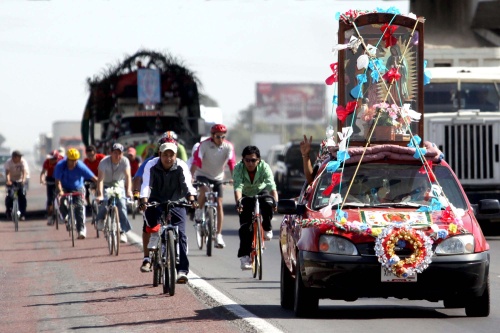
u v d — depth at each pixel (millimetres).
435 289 26062
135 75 87375
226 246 51938
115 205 48156
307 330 25312
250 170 37375
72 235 53312
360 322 26766
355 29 31500
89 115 89438
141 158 85375
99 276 39219
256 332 24828
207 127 95312
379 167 28969
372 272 25875
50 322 28094
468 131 58938
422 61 33188
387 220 26672
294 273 28391
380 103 31203
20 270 42281
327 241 26359
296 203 28547
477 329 25531
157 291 34156
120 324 27312
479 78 61531
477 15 83875
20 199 74750
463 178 58844
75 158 54219
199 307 30094
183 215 33500
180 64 87125
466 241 26359
